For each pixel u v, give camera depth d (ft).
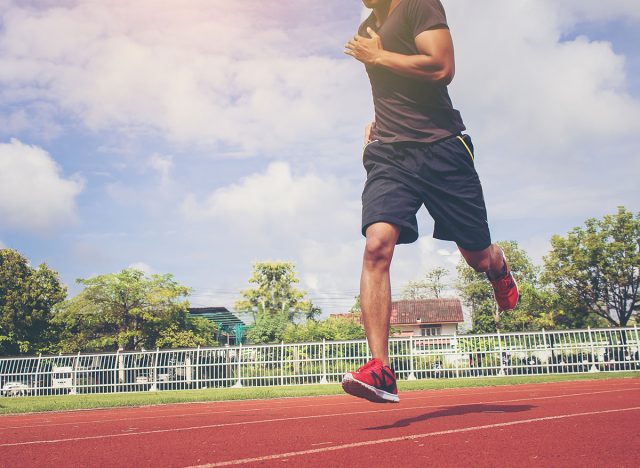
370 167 9.97
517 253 167.22
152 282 127.13
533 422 9.74
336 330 130.62
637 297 105.91
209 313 188.14
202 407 27.84
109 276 124.98
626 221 108.17
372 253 9.22
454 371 65.26
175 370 70.38
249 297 162.09
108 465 7.11
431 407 16.10
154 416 19.77
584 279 108.37
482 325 133.18
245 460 6.89
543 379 46.93
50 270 124.16
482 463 6.11
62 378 68.95
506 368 65.62
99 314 122.83
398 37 9.74
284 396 36.86
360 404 22.57
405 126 9.64
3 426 17.72
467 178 9.93
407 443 7.72
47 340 119.44
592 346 62.95
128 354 69.36
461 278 172.86
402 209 9.37
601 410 12.00
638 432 8.14
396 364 66.95
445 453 6.80
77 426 15.03
